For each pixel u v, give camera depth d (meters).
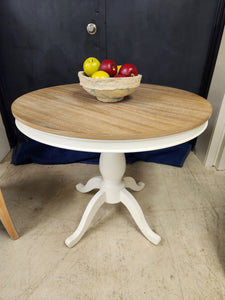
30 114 0.85
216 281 1.01
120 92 0.90
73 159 1.93
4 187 1.63
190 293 0.97
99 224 1.32
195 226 1.30
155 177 1.74
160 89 1.26
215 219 1.35
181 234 1.25
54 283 1.01
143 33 1.72
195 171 1.81
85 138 0.70
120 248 1.17
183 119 0.81
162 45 1.75
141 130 0.72
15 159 1.91
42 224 1.32
